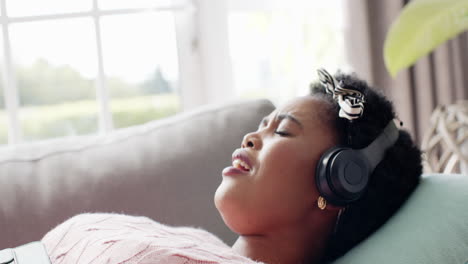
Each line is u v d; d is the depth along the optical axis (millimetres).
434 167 1565
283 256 790
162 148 1129
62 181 1063
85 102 1852
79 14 1799
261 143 817
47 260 723
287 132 797
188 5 1941
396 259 697
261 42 2053
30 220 1013
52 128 1823
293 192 777
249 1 2002
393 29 1339
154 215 1061
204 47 1984
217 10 1977
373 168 769
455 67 1977
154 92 1945
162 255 619
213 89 2006
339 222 785
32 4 1742
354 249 768
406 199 824
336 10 2064
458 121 1498
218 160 1121
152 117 1952
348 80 866
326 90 853
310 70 2086
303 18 2062
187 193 1087
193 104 1994
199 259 624
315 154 785
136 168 1091
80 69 1828
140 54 1905
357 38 1906
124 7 1857
